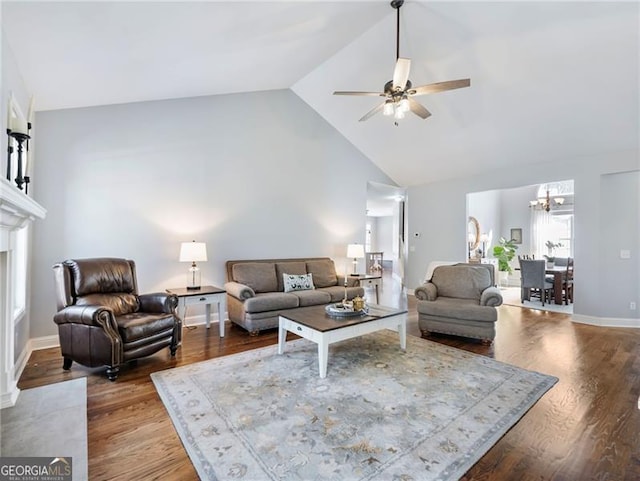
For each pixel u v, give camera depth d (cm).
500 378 266
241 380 259
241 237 481
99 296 305
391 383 254
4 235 198
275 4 264
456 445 178
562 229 825
